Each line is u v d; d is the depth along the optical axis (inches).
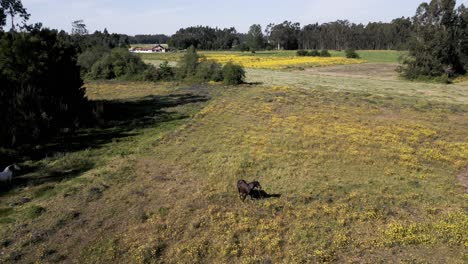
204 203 612.4
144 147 913.5
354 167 768.9
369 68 3292.3
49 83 1165.7
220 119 1219.9
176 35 7475.4
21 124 955.3
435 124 1139.9
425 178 709.9
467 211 574.2
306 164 780.6
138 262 457.7
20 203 610.2
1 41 1107.3
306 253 472.1
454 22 2559.1
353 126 1091.3
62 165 790.5
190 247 486.6
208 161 807.1
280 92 1742.1
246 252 475.8
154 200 625.6
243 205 603.2
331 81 2357.3
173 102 1568.7
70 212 577.3
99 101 1512.1
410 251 475.2
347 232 518.3
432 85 2249.0
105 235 518.9
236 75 2082.9
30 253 476.4
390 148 886.4
